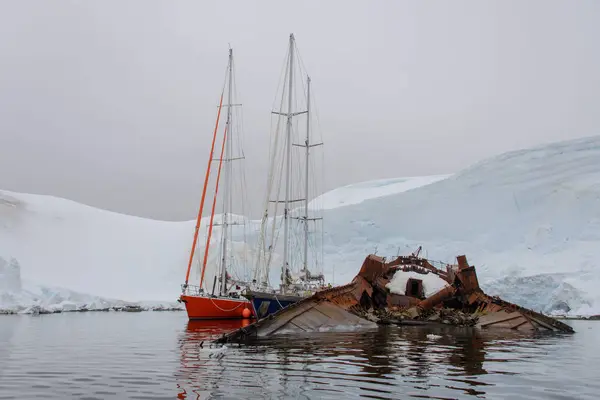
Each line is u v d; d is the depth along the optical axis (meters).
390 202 59.97
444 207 57.59
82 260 55.78
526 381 7.89
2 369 9.28
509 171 56.69
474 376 8.23
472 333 16.92
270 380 7.71
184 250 60.06
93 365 9.77
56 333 18.47
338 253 56.91
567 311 36.72
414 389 7.10
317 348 11.68
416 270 24.86
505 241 51.22
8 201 62.25
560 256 45.31
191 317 26.12
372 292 22.14
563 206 50.06
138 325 23.34
